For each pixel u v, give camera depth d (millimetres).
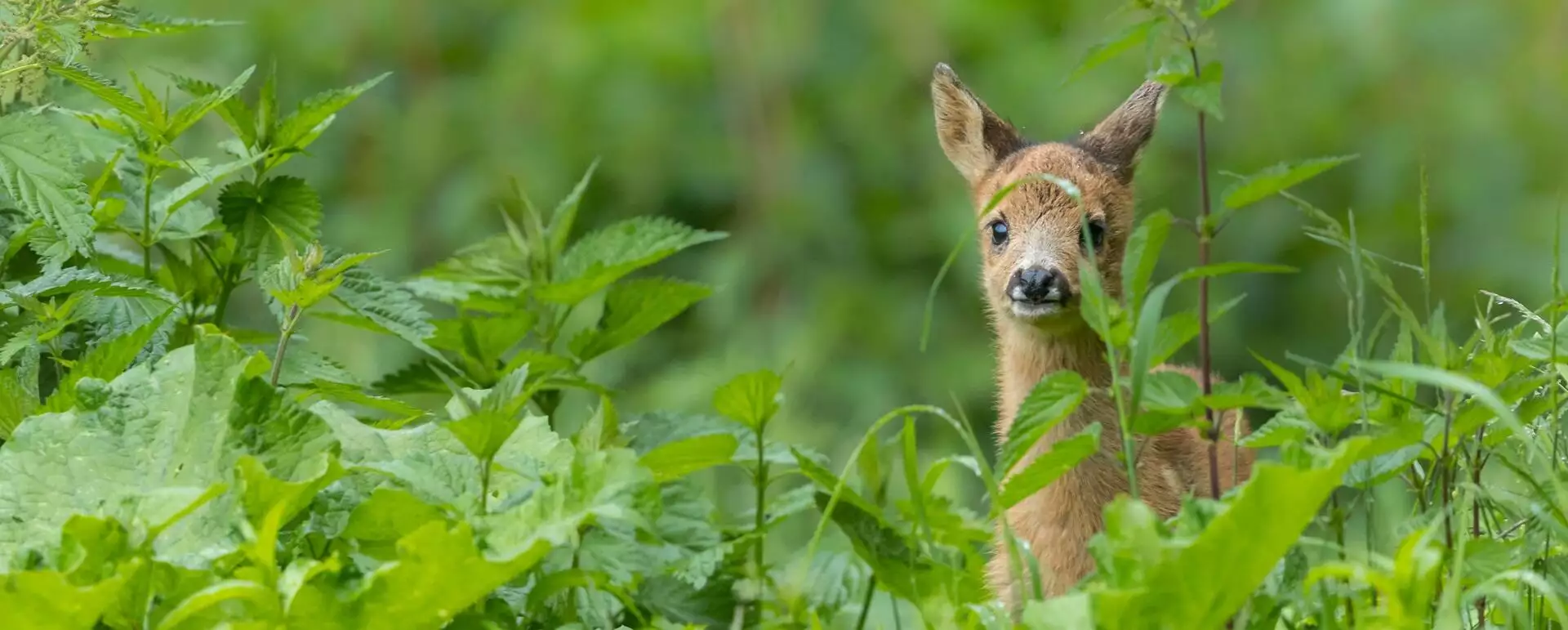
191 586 6203
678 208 20562
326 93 9562
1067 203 12656
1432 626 7016
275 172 19953
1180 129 19781
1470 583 7234
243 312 18516
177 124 9266
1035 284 11984
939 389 18297
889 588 7969
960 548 8492
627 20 20781
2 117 8711
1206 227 7863
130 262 10148
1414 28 20484
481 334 10039
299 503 6754
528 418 7898
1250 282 19094
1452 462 7660
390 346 16797
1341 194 20234
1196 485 11531
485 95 20703
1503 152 19984
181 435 7051
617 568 7359
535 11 21375
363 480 7266
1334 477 6105
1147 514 6285
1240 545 6152
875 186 20453
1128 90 19828
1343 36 20281
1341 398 7371
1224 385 7645
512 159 20078
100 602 5824
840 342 18719
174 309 8875
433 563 6145
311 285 8102
